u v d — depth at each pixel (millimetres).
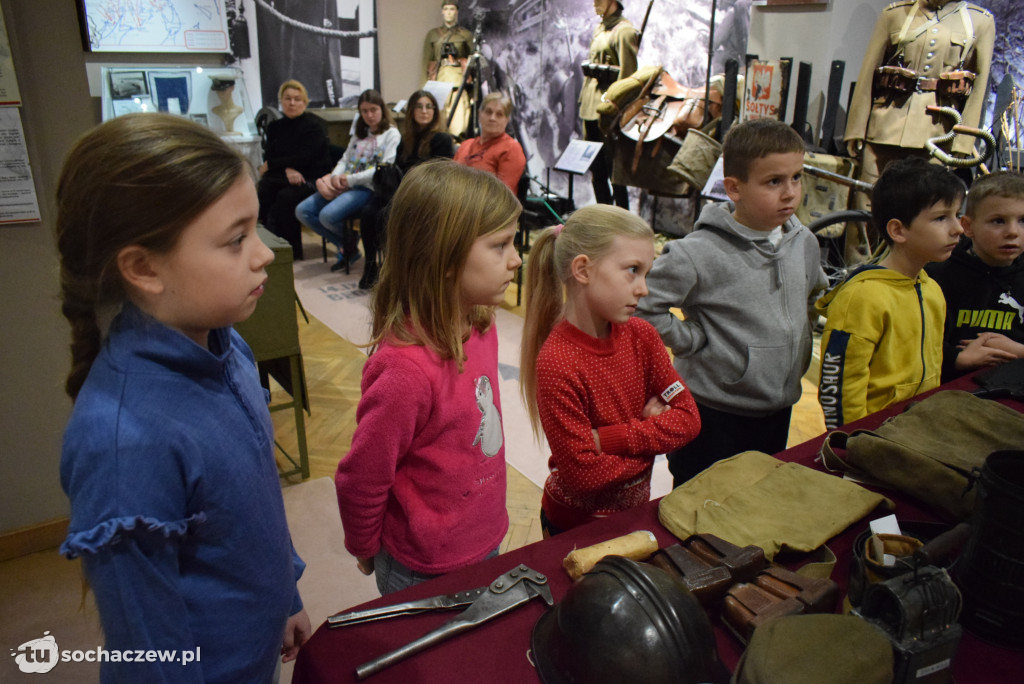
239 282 697
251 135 6062
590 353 1200
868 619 763
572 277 1184
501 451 1219
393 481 1079
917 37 3488
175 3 5750
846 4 3846
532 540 2174
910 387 1635
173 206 632
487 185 1026
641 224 1153
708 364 1651
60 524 2176
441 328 1039
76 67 1942
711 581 878
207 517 742
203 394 740
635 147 4520
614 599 747
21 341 2018
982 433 1223
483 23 6777
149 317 701
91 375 697
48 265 2000
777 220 1540
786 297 1616
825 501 1094
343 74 6875
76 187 642
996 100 3516
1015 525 831
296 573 1062
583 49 5762
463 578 966
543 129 6426
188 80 5797
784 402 1646
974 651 866
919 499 1131
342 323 4199
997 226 1789
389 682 791
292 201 5508
